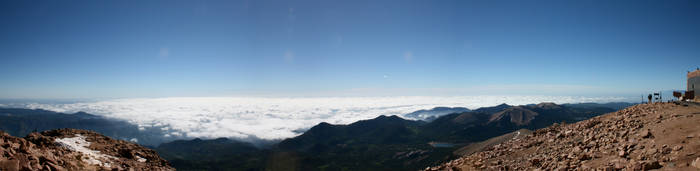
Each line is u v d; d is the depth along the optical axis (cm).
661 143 2133
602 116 4384
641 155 2038
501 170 3198
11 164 1842
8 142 2208
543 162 2872
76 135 3956
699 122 2342
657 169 1748
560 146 3300
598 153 2425
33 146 2600
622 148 2314
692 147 1841
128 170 3241
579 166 2317
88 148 3634
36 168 2022
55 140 3466
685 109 3312
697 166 1566
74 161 2727
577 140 3309
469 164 3838
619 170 1947
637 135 2534
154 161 4088
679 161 1734
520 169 2983
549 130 4556
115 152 3806
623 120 3422
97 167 2875
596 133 3234
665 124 2583
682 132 2217
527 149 3762
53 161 2295
